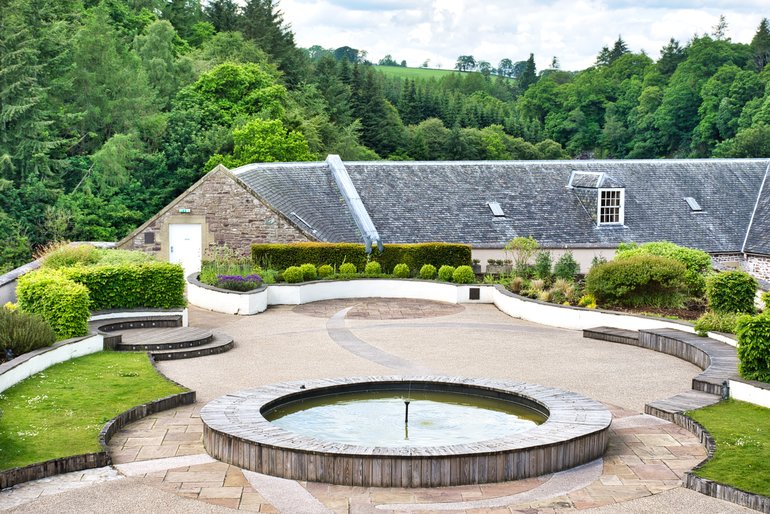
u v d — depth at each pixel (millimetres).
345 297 30094
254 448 12195
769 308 17297
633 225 36812
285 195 34562
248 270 30297
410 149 78375
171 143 49125
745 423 14008
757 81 78125
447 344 21859
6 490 11422
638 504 11109
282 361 19734
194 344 20500
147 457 12805
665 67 99500
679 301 25031
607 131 92062
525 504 11109
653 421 14789
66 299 19516
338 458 11703
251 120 50000
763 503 10828
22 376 16359
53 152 48375
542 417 14281
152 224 32875
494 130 87938
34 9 49719
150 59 57688
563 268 29766
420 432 13453
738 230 37562
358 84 80188
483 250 34781
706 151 81750
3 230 42156
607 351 21031
